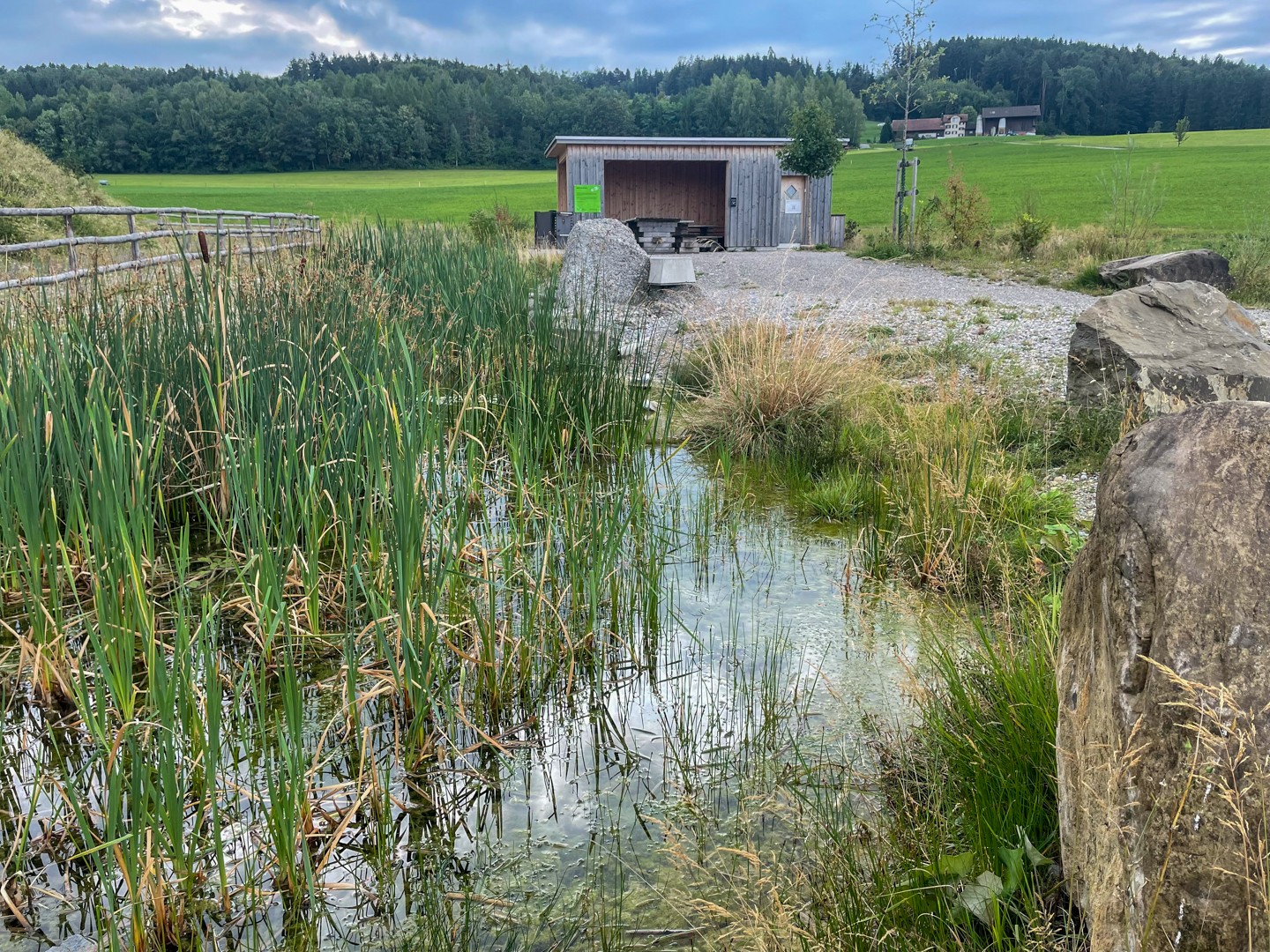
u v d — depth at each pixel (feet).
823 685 10.54
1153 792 4.35
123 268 25.04
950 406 16.20
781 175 72.64
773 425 20.11
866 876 7.12
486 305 24.08
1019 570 12.17
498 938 6.91
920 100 60.39
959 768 7.98
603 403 19.34
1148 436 5.16
